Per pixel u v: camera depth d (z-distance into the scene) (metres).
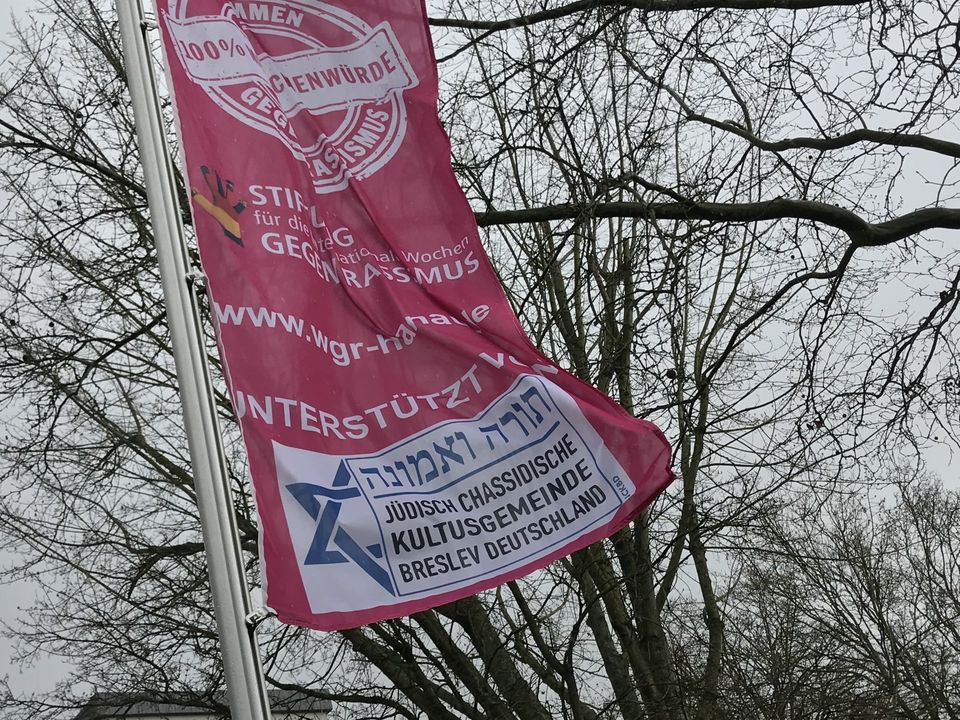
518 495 5.58
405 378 5.73
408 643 12.51
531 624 11.32
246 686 4.52
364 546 5.23
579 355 12.52
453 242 6.14
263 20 6.38
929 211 9.93
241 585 4.69
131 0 5.85
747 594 17.34
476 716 12.44
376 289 5.94
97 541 13.60
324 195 6.12
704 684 13.38
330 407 5.50
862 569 19.77
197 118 5.81
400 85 6.45
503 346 5.89
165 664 13.12
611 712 12.23
